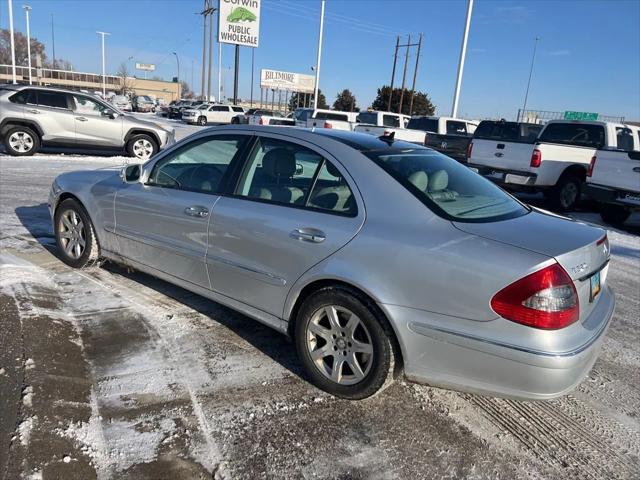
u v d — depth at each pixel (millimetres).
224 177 3727
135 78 98375
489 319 2576
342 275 2934
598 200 9539
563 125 11781
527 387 2555
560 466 2715
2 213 6859
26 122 12523
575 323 2623
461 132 17531
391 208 2979
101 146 13438
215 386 3176
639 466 2762
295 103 71188
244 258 3451
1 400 2719
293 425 2871
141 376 3197
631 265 6879
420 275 2730
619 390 3545
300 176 3363
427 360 2777
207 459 2547
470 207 3115
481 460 2717
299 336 3238
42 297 4086
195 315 4117
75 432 2611
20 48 90562
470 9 17906
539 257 2564
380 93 58281
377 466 2611
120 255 4457
